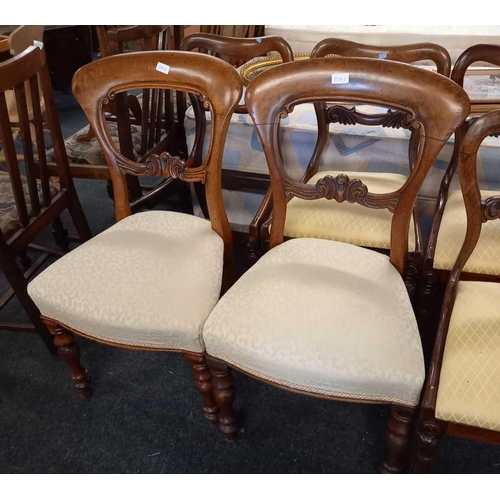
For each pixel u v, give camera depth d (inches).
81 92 40.9
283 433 46.6
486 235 43.6
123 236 44.3
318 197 39.6
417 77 33.0
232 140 63.3
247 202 70.0
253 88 36.2
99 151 65.1
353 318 33.6
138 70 39.9
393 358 31.6
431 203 58.4
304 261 39.8
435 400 30.3
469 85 61.6
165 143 70.5
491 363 30.6
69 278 40.0
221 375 38.7
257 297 36.3
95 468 44.2
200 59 38.1
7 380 53.3
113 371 54.0
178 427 47.6
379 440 45.5
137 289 38.2
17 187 44.5
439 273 45.7
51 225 80.8
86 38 135.3
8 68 39.0
